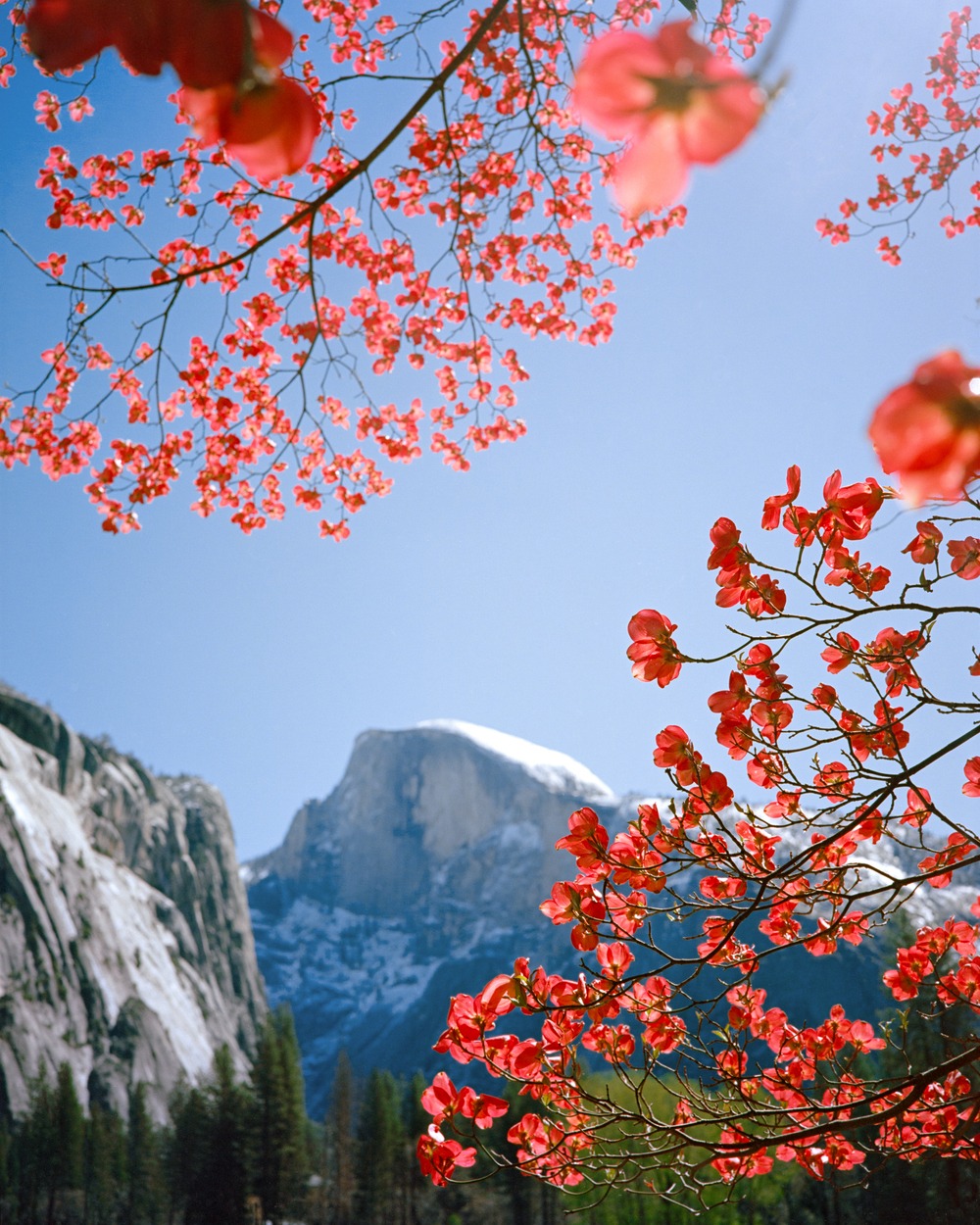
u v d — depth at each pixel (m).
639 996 4.42
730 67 0.65
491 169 7.82
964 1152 4.29
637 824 4.01
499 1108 4.04
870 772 3.75
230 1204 76.75
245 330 8.34
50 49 0.70
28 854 148.12
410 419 8.97
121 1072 130.12
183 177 7.38
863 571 4.15
